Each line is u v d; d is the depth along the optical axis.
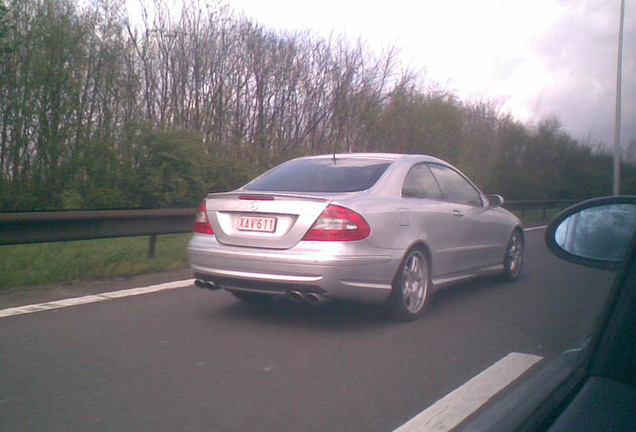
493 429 1.82
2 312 6.03
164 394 3.98
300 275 5.16
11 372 4.36
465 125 27.36
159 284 7.62
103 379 4.23
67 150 16.23
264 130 21.27
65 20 17.08
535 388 2.03
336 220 5.18
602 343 1.94
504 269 8.11
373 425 3.54
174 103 19.83
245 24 21.44
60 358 4.67
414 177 6.29
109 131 16.00
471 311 6.50
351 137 22.97
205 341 5.16
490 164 26.30
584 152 29.34
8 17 15.91
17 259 8.55
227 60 20.97
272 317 6.01
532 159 28.78
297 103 22.34
